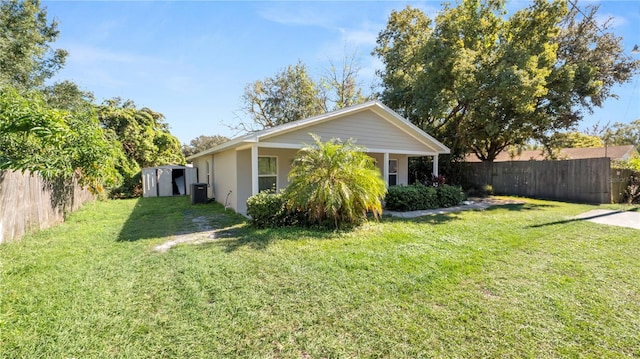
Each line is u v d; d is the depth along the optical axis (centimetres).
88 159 616
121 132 1541
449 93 1039
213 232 557
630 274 334
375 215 636
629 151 2095
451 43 1019
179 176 1532
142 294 284
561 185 1098
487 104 1084
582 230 552
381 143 878
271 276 328
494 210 825
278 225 595
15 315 239
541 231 544
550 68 1059
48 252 404
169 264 366
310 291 291
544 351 202
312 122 736
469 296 281
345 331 226
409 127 914
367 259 384
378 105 826
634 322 236
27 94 621
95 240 481
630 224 612
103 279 317
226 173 946
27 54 1137
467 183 1370
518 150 1731
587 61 1181
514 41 1054
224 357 197
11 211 436
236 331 226
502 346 208
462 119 1235
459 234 521
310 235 511
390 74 1468
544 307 260
